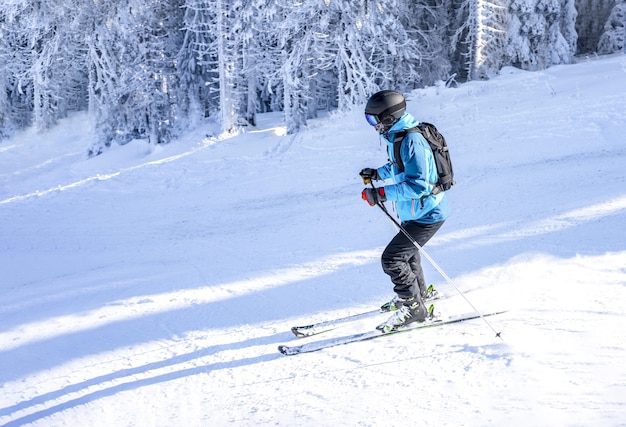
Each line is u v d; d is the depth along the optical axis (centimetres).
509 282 473
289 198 1112
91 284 661
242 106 2091
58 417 329
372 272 581
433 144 367
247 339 425
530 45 2170
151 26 1977
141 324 486
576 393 272
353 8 1677
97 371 393
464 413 272
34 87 2708
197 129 2053
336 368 353
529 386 287
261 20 1809
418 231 382
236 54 1884
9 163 2459
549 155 1097
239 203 1120
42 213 1188
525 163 1069
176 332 457
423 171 354
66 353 433
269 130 1916
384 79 1802
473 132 1374
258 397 326
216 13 1859
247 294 549
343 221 870
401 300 416
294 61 1728
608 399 261
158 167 1583
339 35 1709
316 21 1698
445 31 2378
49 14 2312
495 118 1450
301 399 316
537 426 248
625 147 1066
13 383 385
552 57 2264
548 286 447
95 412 330
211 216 1034
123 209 1170
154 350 422
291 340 415
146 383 364
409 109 1725
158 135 1997
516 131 1306
